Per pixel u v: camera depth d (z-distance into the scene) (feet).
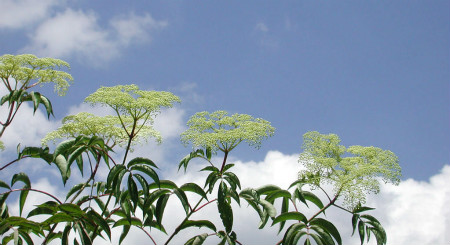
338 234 17.40
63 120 21.62
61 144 19.25
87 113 21.83
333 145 19.51
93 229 20.20
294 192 19.93
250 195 18.72
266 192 19.81
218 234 18.21
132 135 18.89
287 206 20.53
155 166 18.38
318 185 18.48
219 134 18.08
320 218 17.69
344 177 17.53
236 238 18.22
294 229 17.35
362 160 18.48
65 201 21.39
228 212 18.29
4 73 23.80
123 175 17.97
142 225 20.67
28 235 20.75
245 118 19.83
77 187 22.95
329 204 18.13
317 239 17.15
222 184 17.88
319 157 18.57
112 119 21.20
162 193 18.67
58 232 21.86
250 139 18.03
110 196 19.34
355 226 18.01
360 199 16.85
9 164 20.70
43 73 24.62
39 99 22.45
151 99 19.02
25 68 24.31
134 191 18.08
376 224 18.08
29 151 20.97
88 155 21.29
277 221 18.08
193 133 18.71
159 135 21.39
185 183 18.69
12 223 19.02
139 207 20.95
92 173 21.30
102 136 21.39
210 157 19.07
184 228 18.80
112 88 19.58
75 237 20.21
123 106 18.38
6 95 23.66
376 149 19.02
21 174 21.26
